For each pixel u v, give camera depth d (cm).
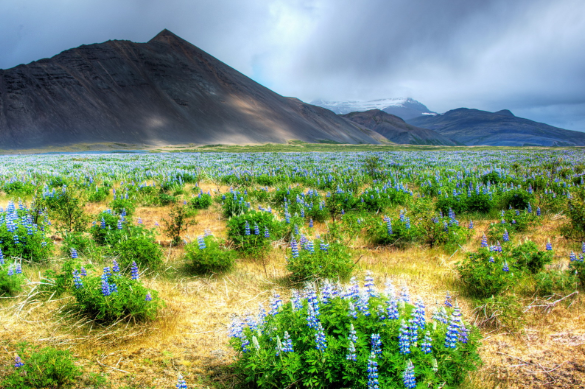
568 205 1055
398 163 3161
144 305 576
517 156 3966
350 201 1352
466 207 1267
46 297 639
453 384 397
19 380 405
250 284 729
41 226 1012
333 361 372
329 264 712
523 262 740
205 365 471
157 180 2066
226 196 1421
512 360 477
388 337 387
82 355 487
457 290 676
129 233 934
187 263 824
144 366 466
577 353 483
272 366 389
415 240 960
